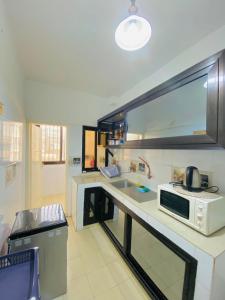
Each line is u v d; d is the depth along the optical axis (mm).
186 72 1135
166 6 1095
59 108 2689
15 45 1553
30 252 814
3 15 1091
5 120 1197
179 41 1479
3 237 1095
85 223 2443
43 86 2535
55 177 4000
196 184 1199
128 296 1355
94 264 1706
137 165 2352
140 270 1525
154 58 1766
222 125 908
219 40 1319
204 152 1398
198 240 939
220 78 914
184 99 1344
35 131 2814
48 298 1316
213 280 810
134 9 1066
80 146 2926
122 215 2232
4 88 1164
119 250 1855
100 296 1356
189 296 938
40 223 1308
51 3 1093
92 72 2119
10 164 1347
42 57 1777
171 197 1253
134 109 1950
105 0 1059
